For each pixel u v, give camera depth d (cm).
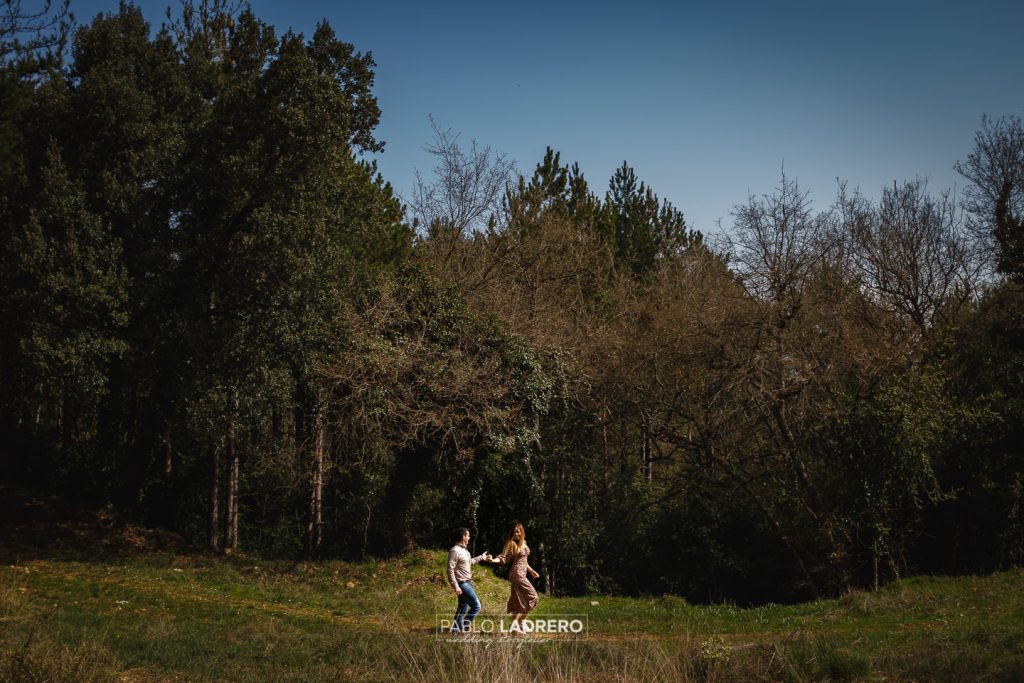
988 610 1436
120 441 2628
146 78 2302
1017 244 2769
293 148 2141
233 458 2664
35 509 2292
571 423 2925
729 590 3052
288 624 1377
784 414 2594
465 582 1315
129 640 1092
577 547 2825
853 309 2728
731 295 2614
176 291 2212
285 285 2170
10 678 857
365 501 2762
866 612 1534
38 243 1856
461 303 2436
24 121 2184
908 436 2273
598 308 3412
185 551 2242
